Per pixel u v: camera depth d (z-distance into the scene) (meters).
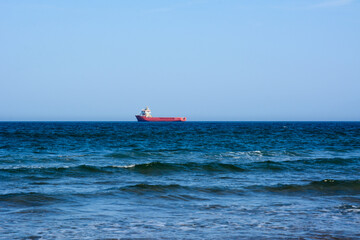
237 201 15.15
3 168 21.89
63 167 22.70
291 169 24.91
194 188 17.39
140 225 11.40
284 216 12.74
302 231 10.89
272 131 98.69
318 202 15.22
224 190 17.20
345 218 12.55
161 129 114.06
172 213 13.03
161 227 11.20
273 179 20.89
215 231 10.83
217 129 115.94
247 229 11.06
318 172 23.92
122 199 14.99
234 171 23.80
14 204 13.59
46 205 13.64
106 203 14.28
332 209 13.92
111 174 21.81
